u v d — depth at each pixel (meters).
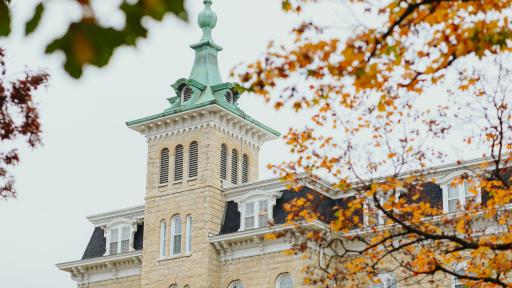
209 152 61.84
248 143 66.00
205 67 67.62
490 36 18.23
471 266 31.00
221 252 59.62
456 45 19.05
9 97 24.42
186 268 59.94
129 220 65.56
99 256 65.56
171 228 62.03
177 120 63.69
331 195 57.91
